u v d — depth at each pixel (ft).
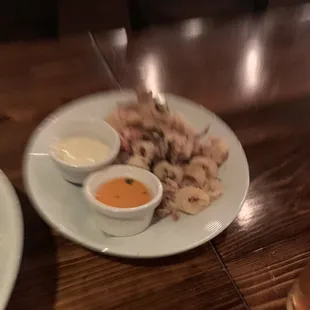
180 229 0.98
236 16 1.68
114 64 1.44
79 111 1.20
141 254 0.92
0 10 2.67
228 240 1.01
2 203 0.91
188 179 1.05
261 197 1.10
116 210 0.91
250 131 1.27
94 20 2.18
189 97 1.36
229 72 1.46
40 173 1.06
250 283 0.94
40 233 0.99
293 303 0.89
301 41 1.61
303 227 1.05
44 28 2.57
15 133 1.20
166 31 1.58
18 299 0.88
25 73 1.38
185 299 0.91
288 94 1.40
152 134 1.07
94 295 0.90
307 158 1.21
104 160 1.02
